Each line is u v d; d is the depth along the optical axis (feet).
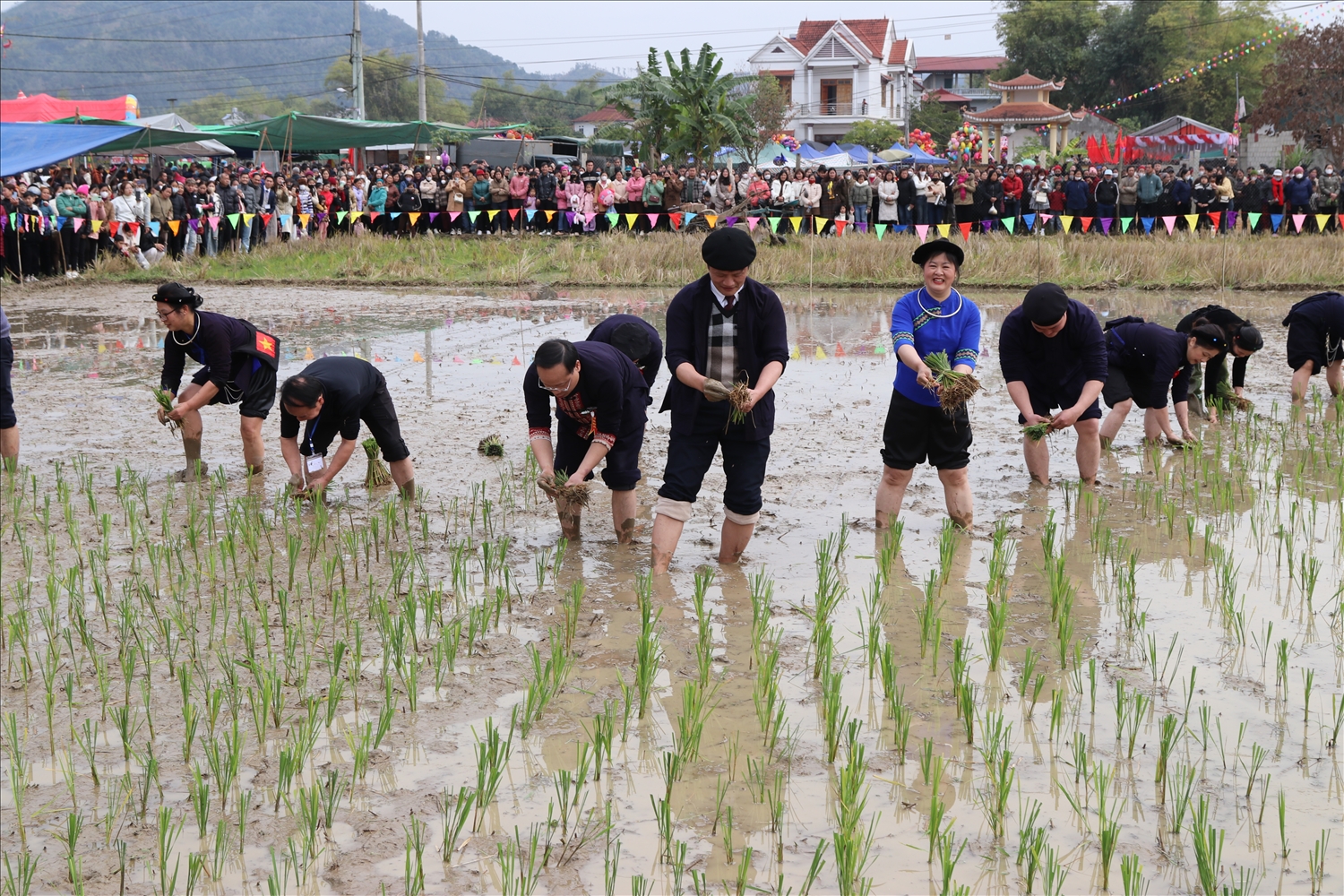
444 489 25.70
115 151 97.09
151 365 42.88
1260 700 14.78
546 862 11.30
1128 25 223.51
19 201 71.36
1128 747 13.51
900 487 22.54
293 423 23.26
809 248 77.56
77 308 61.67
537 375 20.38
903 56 215.51
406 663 16.12
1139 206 86.07
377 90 348.18
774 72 211.20
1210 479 26.07
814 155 137.69
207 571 19.90
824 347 47.78
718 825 12.02
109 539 21.61
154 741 13.83
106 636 16.98
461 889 10.96
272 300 66.49
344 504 24.36
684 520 20.15
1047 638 16.99
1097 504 24.25
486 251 81.66
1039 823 12.00
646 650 15.17
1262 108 140.15
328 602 18.51
